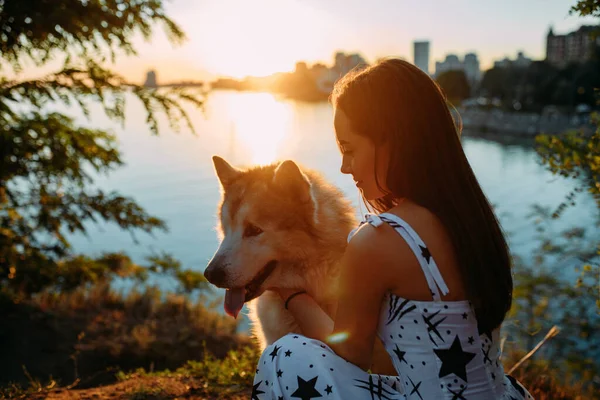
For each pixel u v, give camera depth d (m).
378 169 1.97
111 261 10.07
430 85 1.89
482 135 84.38
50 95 6.60
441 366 1.78
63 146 7.32
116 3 6.64
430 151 1.84
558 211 4.41
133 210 9.10
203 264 25.30
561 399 4.74
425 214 1.82
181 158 68.69
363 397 1.90
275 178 3.29
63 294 8.67
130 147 81.44
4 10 6.12
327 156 60.97
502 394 1.88
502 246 1.89
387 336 1.90
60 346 6.97
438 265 1.78
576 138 4.11
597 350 8.06
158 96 6.93
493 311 1.81
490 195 39.19
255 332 3.78
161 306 8.74
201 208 40.75
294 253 3.26
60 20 6.14
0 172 7.12
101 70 6.84
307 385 1.89
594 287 4.52
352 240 1.87
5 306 7.80
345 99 1.99
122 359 6.82
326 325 2.62
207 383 3.88
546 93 79.19
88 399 3.65
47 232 8.50
